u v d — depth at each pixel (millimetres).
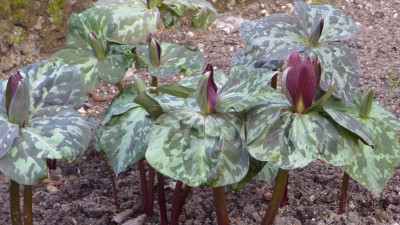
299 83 517
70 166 899
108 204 804
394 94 1112
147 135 612
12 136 511
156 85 725
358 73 619
